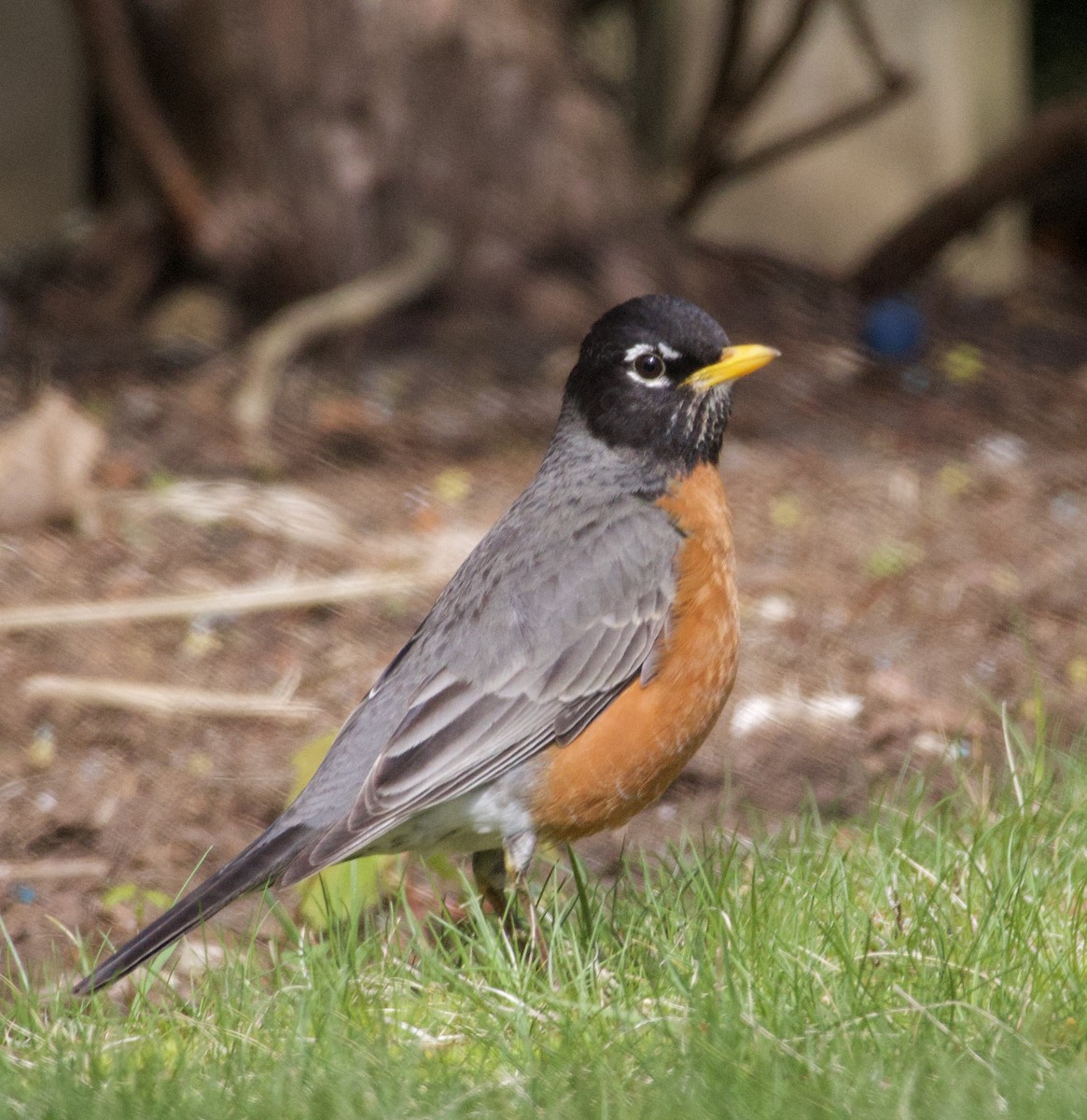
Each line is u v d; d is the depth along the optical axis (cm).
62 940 805
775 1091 566
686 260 1897
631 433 791
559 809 743
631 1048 607
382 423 1562
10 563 1278
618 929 727
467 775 725
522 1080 591
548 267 1828
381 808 698
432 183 1795
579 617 745
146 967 721
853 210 2091
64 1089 590
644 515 772
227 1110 578
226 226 1806
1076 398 1642
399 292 1748
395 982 680
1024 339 1850
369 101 1777
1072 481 1407
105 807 944
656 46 2156
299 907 839
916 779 855
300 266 1795
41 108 2114
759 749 982
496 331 1778
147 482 1432
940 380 1700
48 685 1077
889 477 1434
